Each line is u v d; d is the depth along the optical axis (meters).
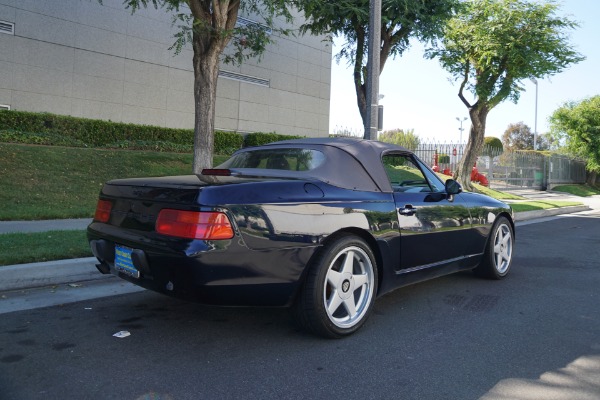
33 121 13.30
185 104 18.30
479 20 17.73
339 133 22.05
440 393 2.81
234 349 3.40
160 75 17.50
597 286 5.53
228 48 19.33
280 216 3.33
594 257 7.52
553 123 31.23
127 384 2.82
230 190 3.23
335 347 3.49
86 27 15.53
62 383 2.81
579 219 14.17
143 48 16.98
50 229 7.34
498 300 4.86
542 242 9.22
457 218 4.85
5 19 13.85
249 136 19.59
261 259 3.22
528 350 3.51
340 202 3.70
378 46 9.03
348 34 15.46
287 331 3.79
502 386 2.91
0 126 12.72
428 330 3.91
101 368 3.03
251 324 3.93
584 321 4.22
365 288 3.87
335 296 3.62
